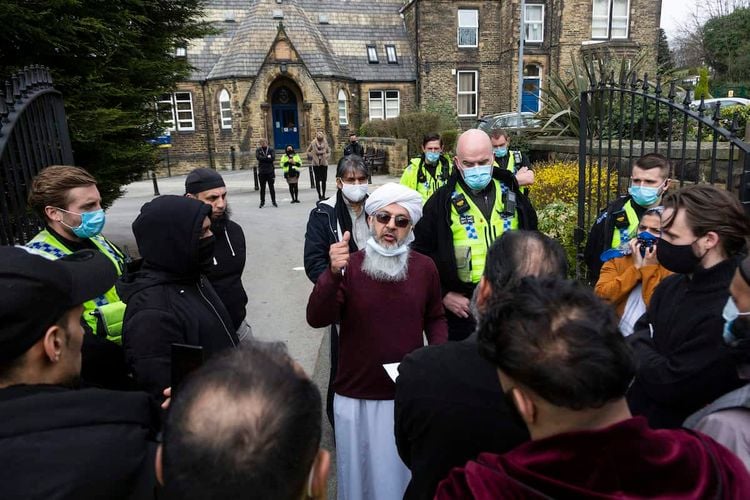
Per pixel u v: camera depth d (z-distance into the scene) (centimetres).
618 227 314
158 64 647
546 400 94
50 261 127
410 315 238
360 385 236
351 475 239
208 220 210
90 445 108
